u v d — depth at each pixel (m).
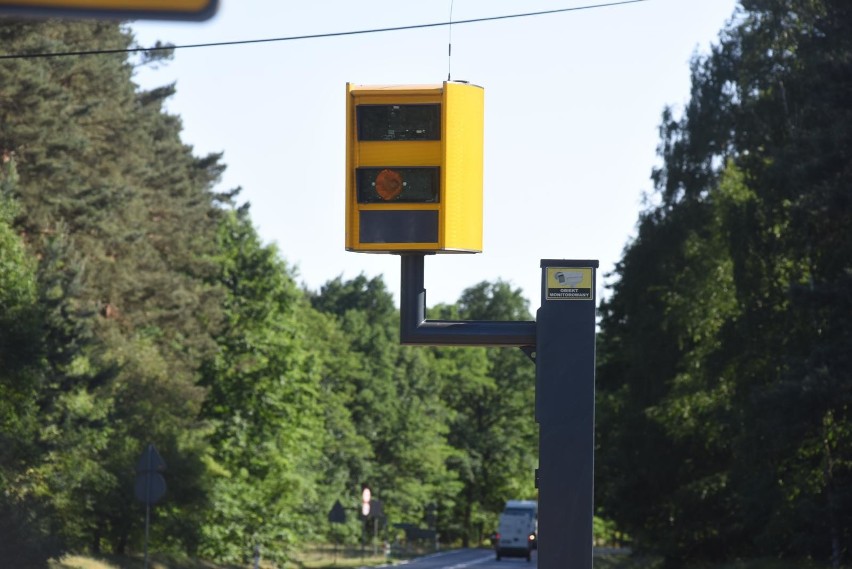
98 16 10.83
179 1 10.87
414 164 22.66
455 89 22.66
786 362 73.38
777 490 80.44
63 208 90.94
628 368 118.00
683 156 108.12
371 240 22.69
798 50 82.62
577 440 25.09
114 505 87.00
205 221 129.00
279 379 135.50
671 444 106.75
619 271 130.75
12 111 85.44
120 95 106.38
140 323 109.19
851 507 72.38
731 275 97.50
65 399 77.19
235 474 131.62
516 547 170.62
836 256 76.56
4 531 62.16
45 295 75.50
